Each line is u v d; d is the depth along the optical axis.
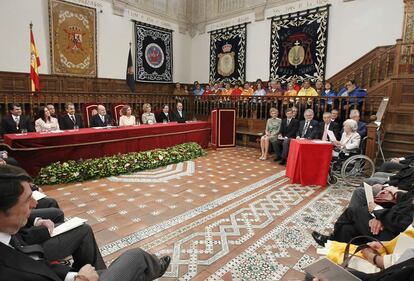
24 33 7.57
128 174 4.88
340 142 4.68
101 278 1.31
